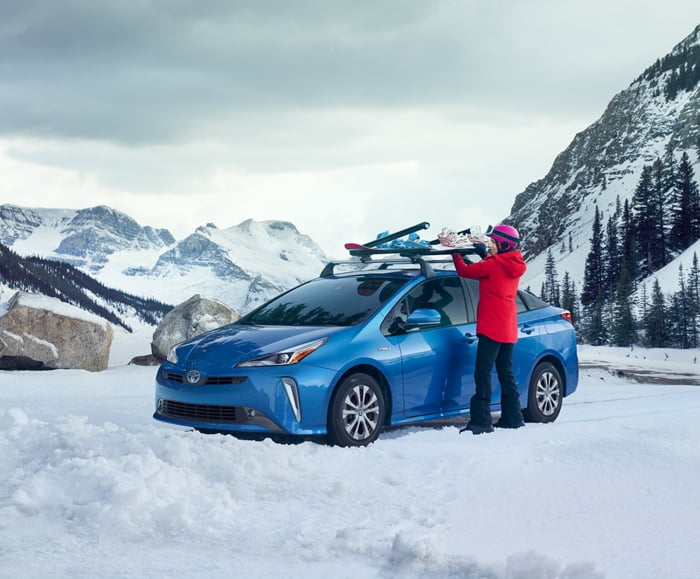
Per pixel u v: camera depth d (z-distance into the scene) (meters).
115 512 4.04
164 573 3.36
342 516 4.21
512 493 4.51
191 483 4.62
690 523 3.86
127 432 5.87
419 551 3.40
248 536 3.88
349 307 7.32
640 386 13.05
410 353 7.08
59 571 3.36
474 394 7.62
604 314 171.25
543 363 8.34
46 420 8.30
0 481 4.93
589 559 3.19
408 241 7.94
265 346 6.59
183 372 6.79
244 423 6.42
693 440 5.62
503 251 7.40
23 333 14.48
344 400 6.52
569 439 6.25
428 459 5.47
